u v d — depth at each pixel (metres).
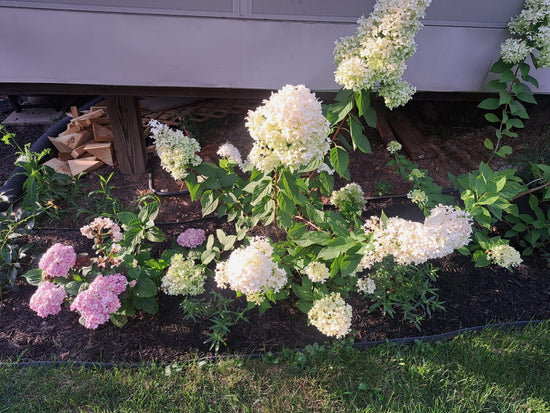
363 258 1.88
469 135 3.98
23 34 2.64
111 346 2.38
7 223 2.86
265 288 1.85
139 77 2.89
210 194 2.32
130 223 2.33
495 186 2.15
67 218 3.17
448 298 2.69
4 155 4.00
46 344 2.38
